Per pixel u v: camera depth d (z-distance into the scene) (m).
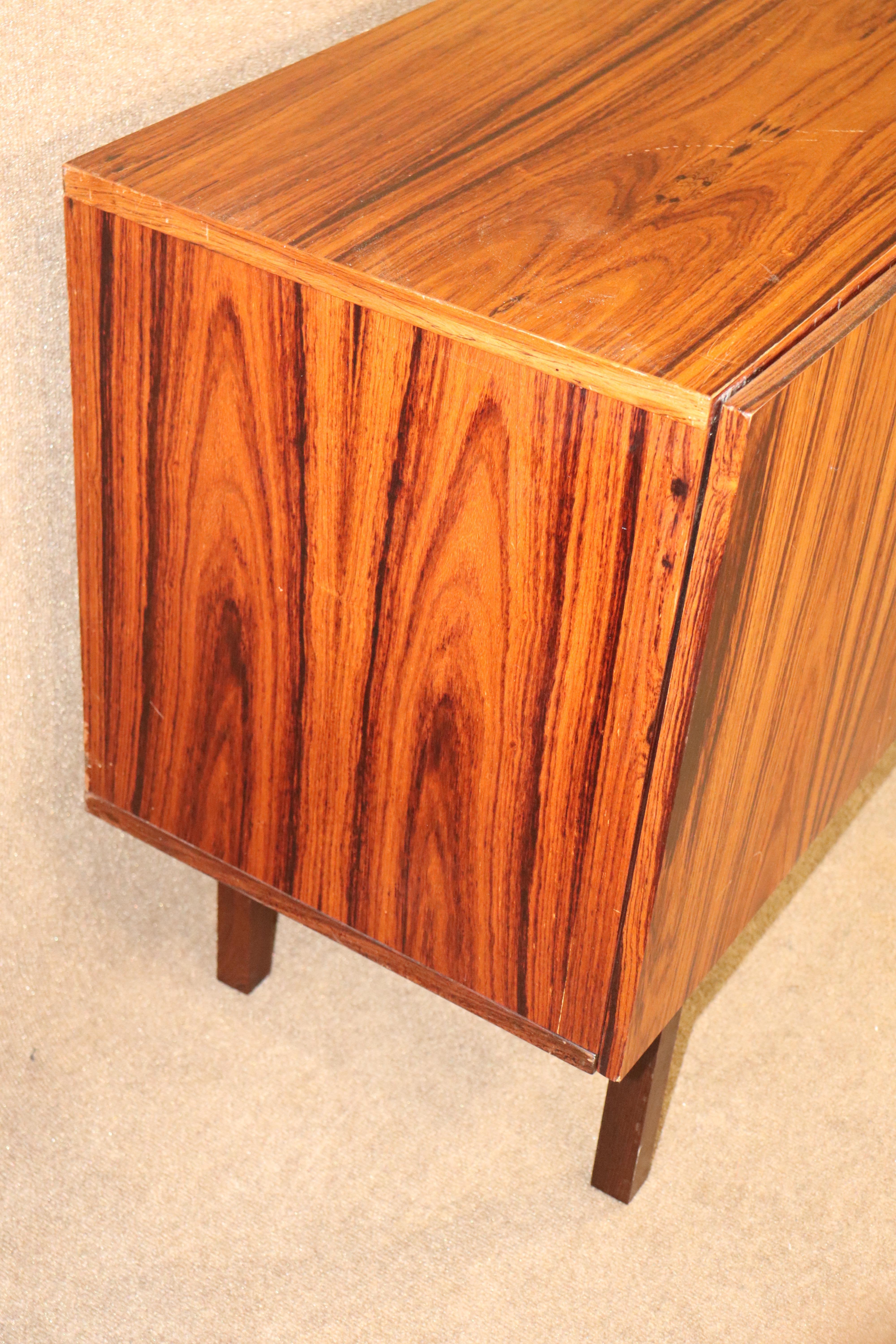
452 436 0.68
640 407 0.62
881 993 1.14
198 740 0.88
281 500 0.76
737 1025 1.10
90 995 1.07
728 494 0.62
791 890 1.21
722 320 0.65
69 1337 0.87
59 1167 0.96
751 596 0.69
